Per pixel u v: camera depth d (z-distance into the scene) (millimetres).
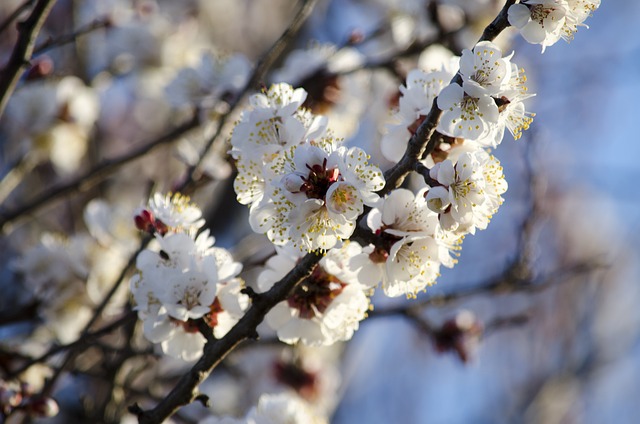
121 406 6191
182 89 6965
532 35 3777
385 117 7922
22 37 4820
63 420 7492
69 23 8938
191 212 4492
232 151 4070
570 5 3861
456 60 4309
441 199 3623
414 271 3857
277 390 8211
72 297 6434
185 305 4051
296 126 3922
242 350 6977
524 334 15328
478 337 7152
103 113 10906
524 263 6988
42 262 6434
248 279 6688
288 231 3752
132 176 9445
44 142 7422
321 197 3592
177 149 6945
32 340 6895
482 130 3717
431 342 7102
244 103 6945
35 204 6395
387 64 7316
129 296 6156
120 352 5883
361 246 4270
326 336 4234
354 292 4203
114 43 8555
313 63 7621
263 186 3951
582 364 15164
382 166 8578
